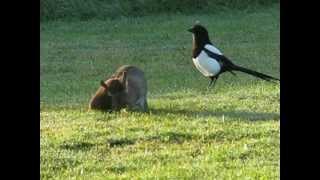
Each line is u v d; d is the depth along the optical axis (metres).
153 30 32.66
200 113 16.42
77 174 12.09
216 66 19.23
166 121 15.43
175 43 29.47
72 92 19.95
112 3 36.69
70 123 15.48
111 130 14.73
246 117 15.91
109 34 31.72
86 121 15.66
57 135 14.34
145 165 12.49
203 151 13.27
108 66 24.50
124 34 31.70
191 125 15.02
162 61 25.27
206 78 21.70
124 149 13.50
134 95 16.67
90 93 19.81
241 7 38.47
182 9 37.50
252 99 17.97
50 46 28.58
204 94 18.98
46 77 22.53
